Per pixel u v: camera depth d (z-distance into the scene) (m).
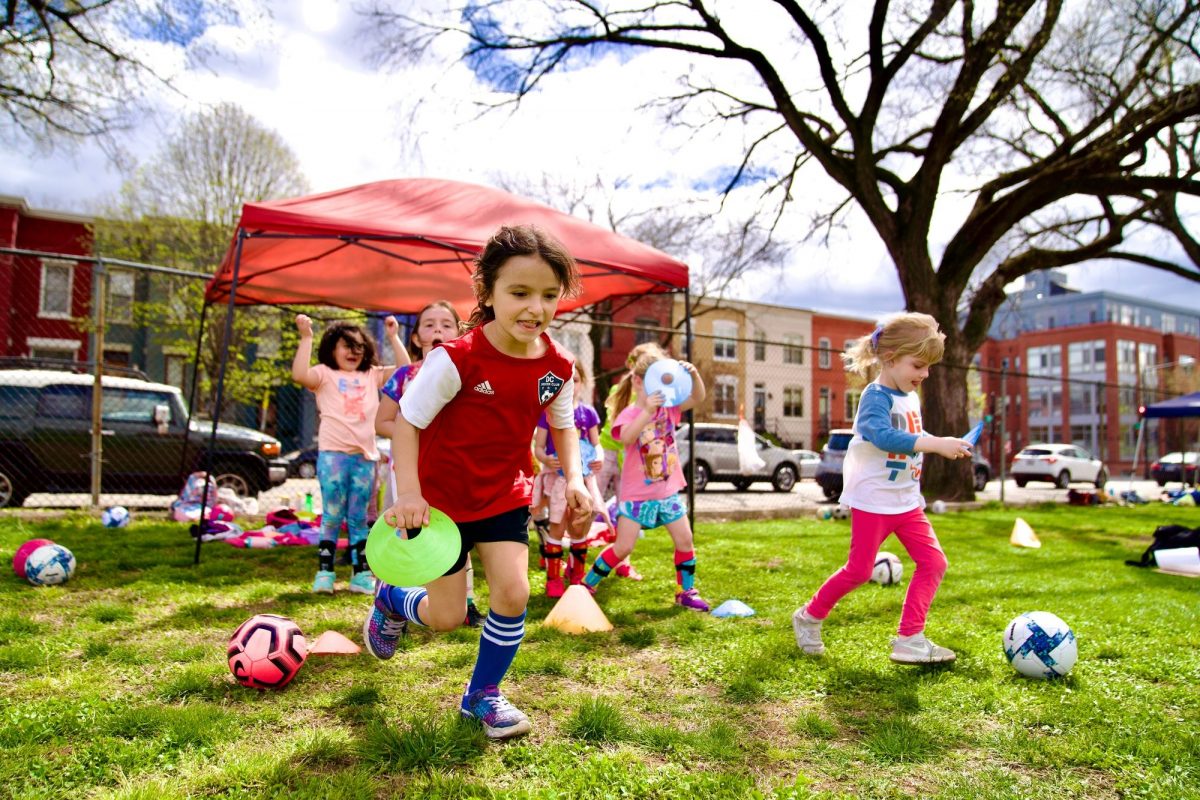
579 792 1.93
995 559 6.25
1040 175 11.82
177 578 4.71
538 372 2.31
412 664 3.02
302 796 1.83
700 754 2.19
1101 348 49.66
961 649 3.31
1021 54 11.29
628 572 5.09
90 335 23.09
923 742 2.27
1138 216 14.22
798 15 11.68
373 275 7.89
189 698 2.57
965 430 12.41
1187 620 3.97
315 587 4.37
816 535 7.72
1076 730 2.40
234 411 21.95
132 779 1.94
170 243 22.31
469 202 6.23
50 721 2.27
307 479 16.78
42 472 8.52
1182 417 16.67
